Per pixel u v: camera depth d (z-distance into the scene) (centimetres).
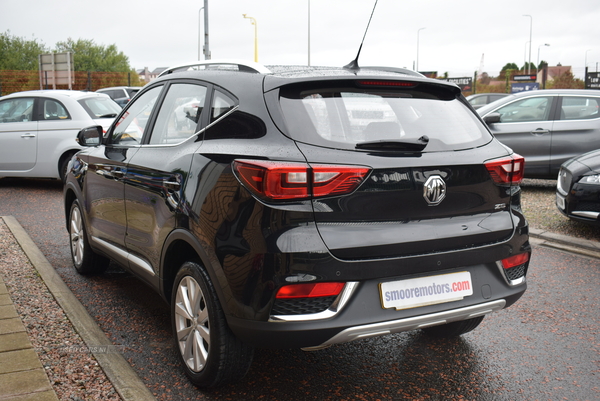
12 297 411
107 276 496
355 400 290
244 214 254
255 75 294
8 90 4016
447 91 313
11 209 800
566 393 300
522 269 308
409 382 311
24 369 293
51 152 942
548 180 1116
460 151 281
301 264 243
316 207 247
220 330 272
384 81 288
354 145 258
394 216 260
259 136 266
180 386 300
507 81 4528
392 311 258
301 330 246
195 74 343
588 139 918
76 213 493
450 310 271
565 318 408
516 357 344
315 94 275
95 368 304
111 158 402
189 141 314
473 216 283
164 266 326
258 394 294
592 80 4553
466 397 295
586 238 637
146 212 344
